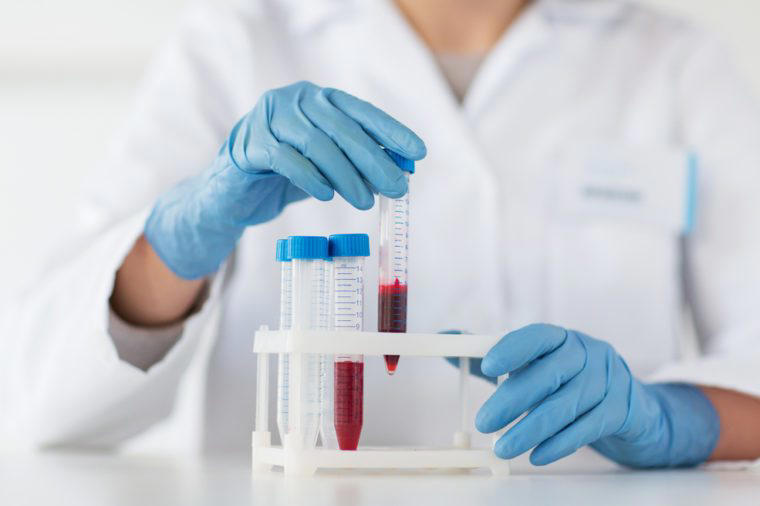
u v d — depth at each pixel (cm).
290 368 100
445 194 171
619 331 173
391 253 106
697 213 180
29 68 285
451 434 161
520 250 173
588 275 175
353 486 90
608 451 125
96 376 138
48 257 161
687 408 128
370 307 158
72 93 284
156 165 167
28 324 149
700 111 184
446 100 172
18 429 154
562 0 189
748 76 278
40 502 77
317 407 101
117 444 165
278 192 129
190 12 186
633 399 113
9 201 282
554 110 181
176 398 170
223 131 176
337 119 112
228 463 126
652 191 178
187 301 142
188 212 130
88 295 137
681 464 126
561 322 172
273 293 169
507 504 76
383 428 162
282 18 184
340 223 169
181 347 142
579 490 89
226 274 172
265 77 176
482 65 184
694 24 196
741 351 159
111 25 285
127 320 141
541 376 105
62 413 145
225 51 178
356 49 177
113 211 162
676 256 182
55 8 285
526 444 103
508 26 186
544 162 177
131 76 285
